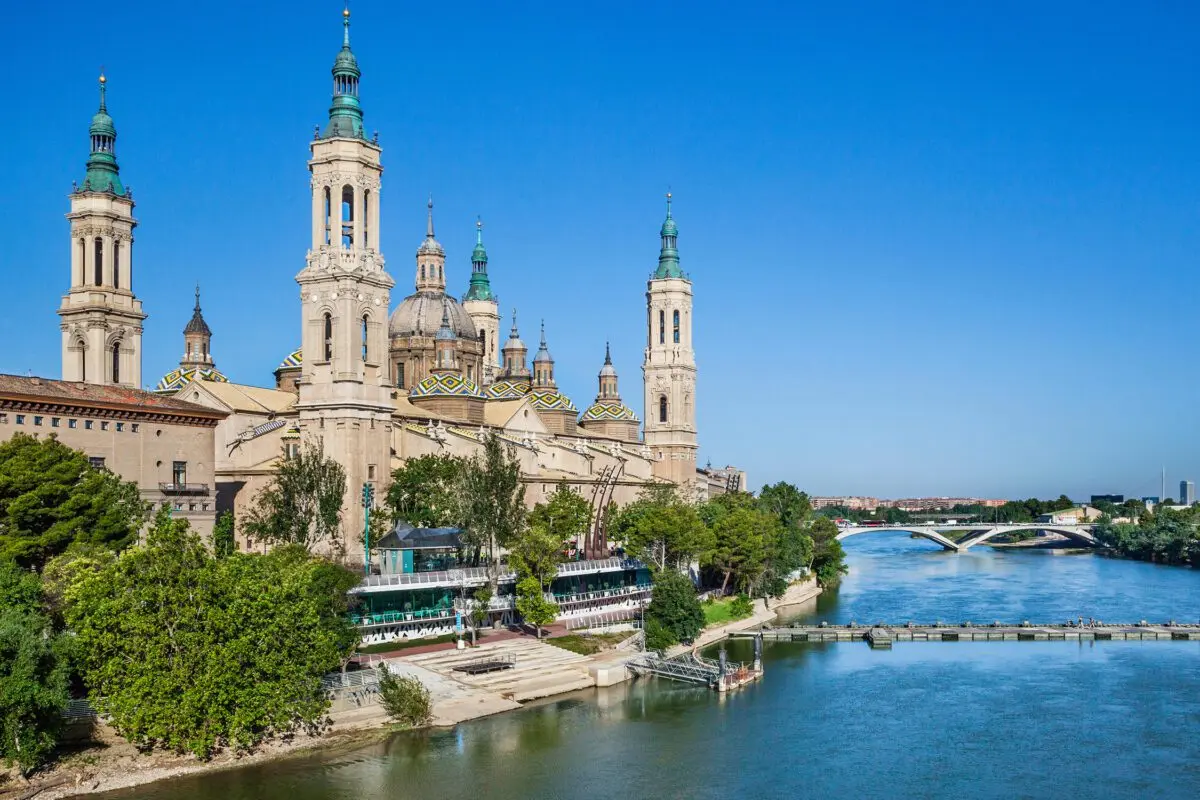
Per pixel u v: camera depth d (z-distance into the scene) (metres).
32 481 109.00
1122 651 161.50
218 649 95.75
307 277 159.12
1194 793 97.44
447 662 130.88
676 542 171.88
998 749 109.31
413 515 157.62
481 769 99.94
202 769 96.69
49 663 88.62
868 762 104.75
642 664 139.75
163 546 98.94
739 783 98.38
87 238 179.62
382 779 96.50
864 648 163.62
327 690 110.25
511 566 145.00
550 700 125.44
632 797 94.19
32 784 89.50
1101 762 105.56
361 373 158.25
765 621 189.88
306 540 144.00
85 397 131.75
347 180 159.62
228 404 170.62
